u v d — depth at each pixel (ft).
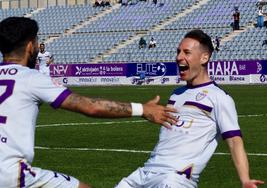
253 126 63.62
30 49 18.48
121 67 159.22
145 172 21.89
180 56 21.97
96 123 68.03
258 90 122.83
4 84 17.75
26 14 214.48
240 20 170.60
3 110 17.57
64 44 190.29
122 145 50.01
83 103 17.67
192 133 21.49
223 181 34.96
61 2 217.36
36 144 50.90
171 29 179.01
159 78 154.30
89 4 204.13
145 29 182.39
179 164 21.33
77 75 164.86
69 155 45.03
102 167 39.88
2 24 18.31
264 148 47.88
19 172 17.53
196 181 21.71
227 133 20.97
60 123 68.64
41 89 17.65
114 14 195.00
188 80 22.09
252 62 143.84
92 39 186.91
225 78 146.82
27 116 17.67
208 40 22.07
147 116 18.12
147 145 49.90
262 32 162.20
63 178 18.71
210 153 21.75
